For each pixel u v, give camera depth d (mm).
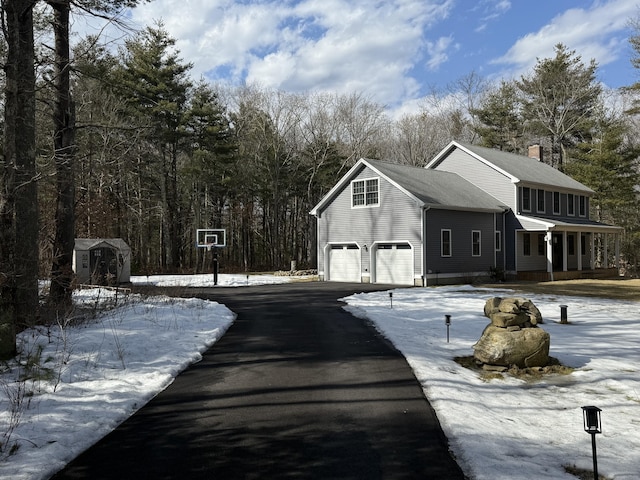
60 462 4621
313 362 8625
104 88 29250
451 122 53625
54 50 13273
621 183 36969
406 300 18016
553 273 28359
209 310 14453
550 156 49812
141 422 5758
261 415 5973
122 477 4395
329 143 45906
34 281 10641
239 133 46062
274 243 45844
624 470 4457
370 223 27000
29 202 10703
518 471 4398
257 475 4406
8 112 10352
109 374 7512
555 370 8297
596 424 4184
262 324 12812
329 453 4871
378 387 7109
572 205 34844
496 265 28875
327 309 15812
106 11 12672
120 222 35531
